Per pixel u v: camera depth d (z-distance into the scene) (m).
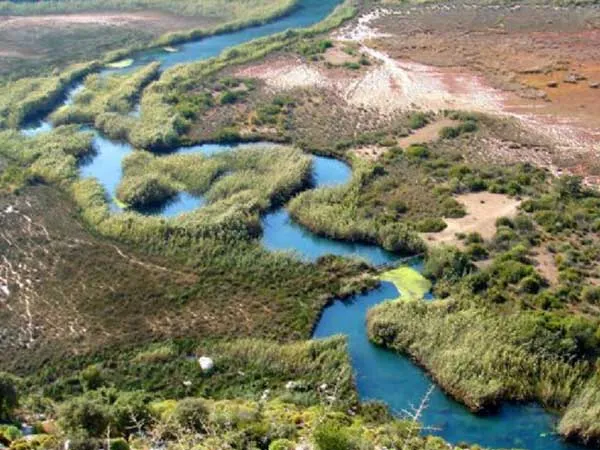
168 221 62.88
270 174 70.81
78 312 53.03
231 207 64.31
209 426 34.81
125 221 63.34
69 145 78.12
